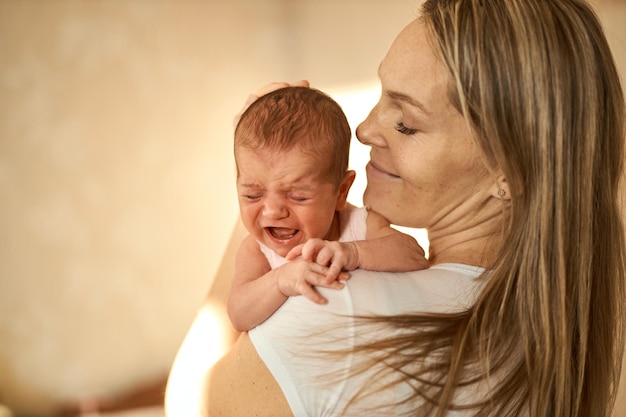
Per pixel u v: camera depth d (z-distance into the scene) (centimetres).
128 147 329
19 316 323
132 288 335
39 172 318
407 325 99
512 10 101
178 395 114
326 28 355
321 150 114
